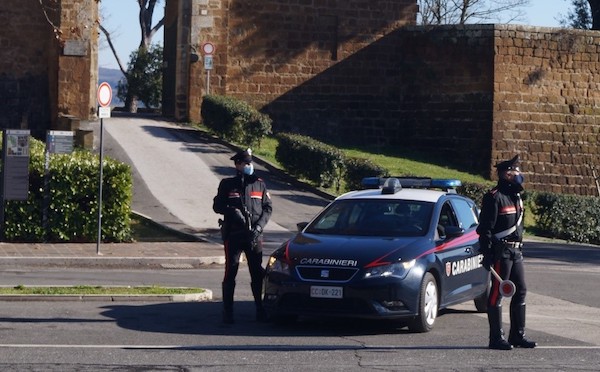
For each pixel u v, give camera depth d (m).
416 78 75.12
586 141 74.06
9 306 24.27
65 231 39.22
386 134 76.31
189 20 71.81
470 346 20.17
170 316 23.55
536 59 72.25
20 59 66.44
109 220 39.81
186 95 72.38
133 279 31.05
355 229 23.33
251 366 17.62
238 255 22.78
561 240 56.28
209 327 22.16
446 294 22.91
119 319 22.80
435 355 19.06
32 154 39.19
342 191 58.75
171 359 18.12
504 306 26.72
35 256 34.97
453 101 73.25
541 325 23.64
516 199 19.91
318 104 74.88
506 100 71.50
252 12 72.94
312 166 58.34
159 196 52.62
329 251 21.66
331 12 74.94
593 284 33.50
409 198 24.09
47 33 66.56
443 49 73.62
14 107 66.31
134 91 94.88
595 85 74.25
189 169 58.62
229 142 66.31
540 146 72.62
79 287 26.75
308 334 21.52
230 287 22.72
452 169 71.50
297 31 74.12
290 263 21.67
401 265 21.27
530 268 38.53
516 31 71.56
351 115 75.69
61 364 17.41
